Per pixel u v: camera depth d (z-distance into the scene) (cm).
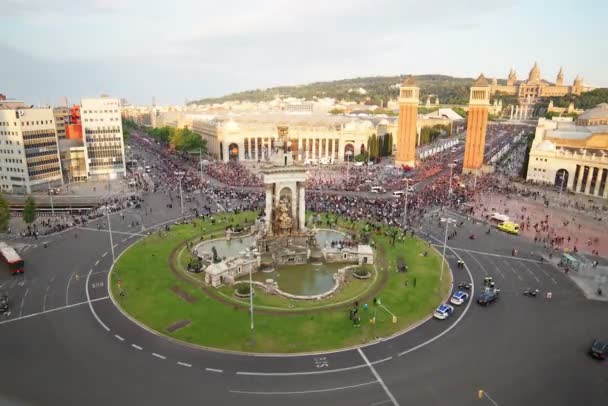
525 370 5966
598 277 9181
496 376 5822
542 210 14575
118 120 19850
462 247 10950
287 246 10519
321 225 12644
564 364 6122
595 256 10388
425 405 5250
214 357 6169
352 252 10081
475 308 7762
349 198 15638
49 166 17738
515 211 14388
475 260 10088
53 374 5706
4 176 17175
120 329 6875
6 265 9319
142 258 9869
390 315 7469
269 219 10719
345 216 13538
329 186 17875
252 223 12669
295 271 9556
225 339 6631
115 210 14062
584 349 6494
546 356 6306
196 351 6306
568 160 18088
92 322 7069
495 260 10094
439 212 14125
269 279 8700
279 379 5697
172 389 5444
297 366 5991
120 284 8350
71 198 15762
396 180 19312
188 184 17925
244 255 9744
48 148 17600
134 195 16038
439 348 6481
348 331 6931
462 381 5709
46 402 5153
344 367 5984
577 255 10294
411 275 9200
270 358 6169
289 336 6750
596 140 19425
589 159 17038
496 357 6262
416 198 15725
